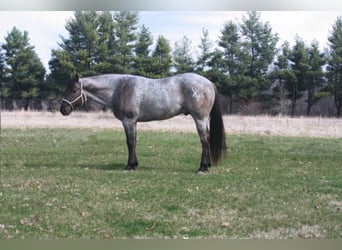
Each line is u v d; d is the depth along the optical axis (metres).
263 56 39.59
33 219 6.12
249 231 5.62
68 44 38.25
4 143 14.80
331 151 13.04
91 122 22.86
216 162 9.76
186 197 7.32
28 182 8.61
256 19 39.22
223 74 38.78
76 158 11.98
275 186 8.21
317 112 41.34
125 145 14.38
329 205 6.88
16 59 40.72
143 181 8.62
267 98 40.22
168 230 5.64
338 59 37.03
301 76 38.47
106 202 7.01
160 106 9.51
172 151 13.05
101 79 9.91
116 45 38.78
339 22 38.09
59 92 40.34
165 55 39.91
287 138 16.25
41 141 15.41
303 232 5.58
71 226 5.80
